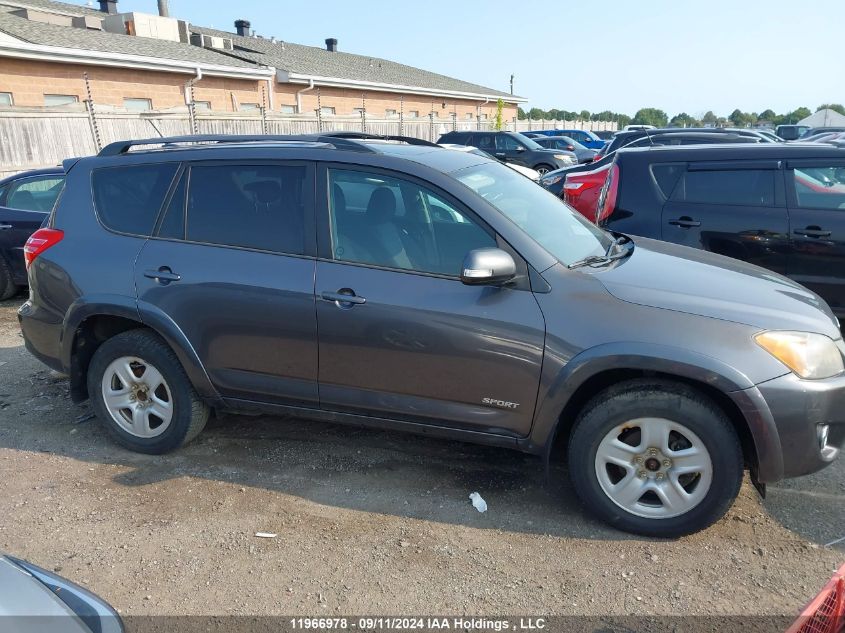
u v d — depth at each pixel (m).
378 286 3.34
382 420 3.53
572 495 3.53
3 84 16.05
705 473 2.99
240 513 3.41
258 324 3.56
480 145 21.52
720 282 3.31
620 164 5.73
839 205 5.16
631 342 2.98
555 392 3.11
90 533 3.26
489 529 3.24
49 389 5.11
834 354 3.03
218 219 3.73
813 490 3.54
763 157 5.36
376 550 3.09
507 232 3.25
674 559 2.99
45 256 4.02
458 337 3.21
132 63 18.89
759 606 2.69
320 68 30.02
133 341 3.89
